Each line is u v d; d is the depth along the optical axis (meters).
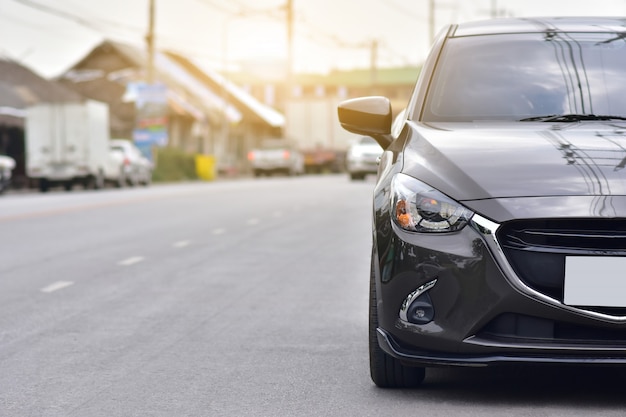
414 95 6.13
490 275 4.66
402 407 4.96
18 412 5.06
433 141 5.36
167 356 6.43
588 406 4.89
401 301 4.85
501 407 4.90
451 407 4.93
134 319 7.84
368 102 6.00
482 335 4.71
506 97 5.88
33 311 8.26
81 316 8.00
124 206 22.56
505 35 6.39
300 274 10.40
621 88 5.88
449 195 4.83
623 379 5.47
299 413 4.92
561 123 5.63
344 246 13.07
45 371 6.03
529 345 4.63
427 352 4.82
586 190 4.68
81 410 5.08
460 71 6.11
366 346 6.68
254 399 5.24
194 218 18.42
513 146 5.15
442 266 4.73
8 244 13.78
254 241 13.81
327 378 5.70
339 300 8.70
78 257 12.12
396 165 5.29
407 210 4.90
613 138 5.21
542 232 4.66
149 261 11.63
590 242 4.64
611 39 6.25
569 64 6.05
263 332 7.22
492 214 4.69
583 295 4.62
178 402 5.21
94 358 6.39
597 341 4.65
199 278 10.16
